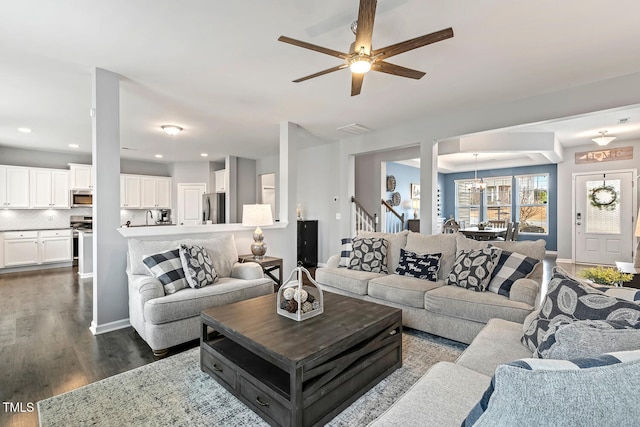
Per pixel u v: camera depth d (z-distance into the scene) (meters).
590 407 0.58
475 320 2.62
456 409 1.18
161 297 2.69
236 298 3.07
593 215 6.95
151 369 2.36
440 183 10.23
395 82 3.40
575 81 3.38
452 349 2.68
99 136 3.05
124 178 7.84
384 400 1.97
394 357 2.31
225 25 2.35
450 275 3.13
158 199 8.38
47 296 4.37
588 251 7.01
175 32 2.44
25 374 2.29
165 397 2.01
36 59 2.85
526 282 2.60
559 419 0.58
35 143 6.17
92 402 1.96
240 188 8.29
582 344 1.09
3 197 6.17
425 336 2.96
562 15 2.24
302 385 1.64
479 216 9.64
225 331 2.07
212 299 2.88
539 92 3.68
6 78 3.25
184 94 3.75
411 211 9.03
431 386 1.33
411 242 3.71
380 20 2.29
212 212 7.86
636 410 0.59
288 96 3.82
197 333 2.78
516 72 3.16
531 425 0.60
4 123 4.84
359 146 5.78
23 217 6.62
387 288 3.17
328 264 4.07
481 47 2.68
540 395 0.60
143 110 4.35
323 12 2.19
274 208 8.52
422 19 2.28
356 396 1.96
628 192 6.52
